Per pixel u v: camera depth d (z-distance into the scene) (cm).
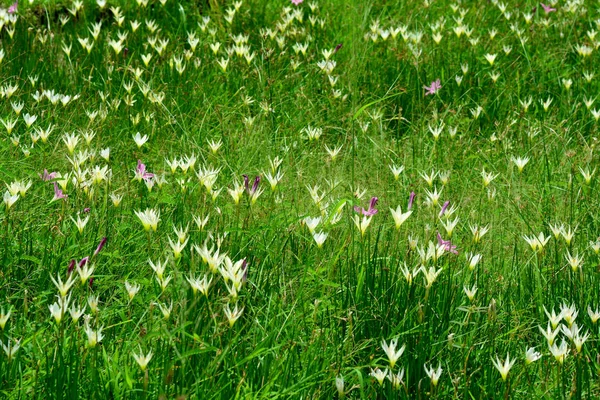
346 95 660
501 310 397
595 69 754
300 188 521
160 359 333
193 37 731
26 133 536
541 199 525
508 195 530
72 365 325
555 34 830
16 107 523
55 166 508
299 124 641
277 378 339
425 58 743
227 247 414
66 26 773
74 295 382
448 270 392
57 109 592
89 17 793
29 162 511
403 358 351
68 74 673
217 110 610
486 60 757
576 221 504
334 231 453
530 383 342
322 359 351
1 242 417
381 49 762
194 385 312
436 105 690
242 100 660
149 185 455
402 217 407
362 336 375
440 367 343
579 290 413
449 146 604
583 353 363
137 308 387
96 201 453
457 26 806
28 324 355
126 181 490
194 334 312
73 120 593
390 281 397
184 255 413
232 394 322
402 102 704
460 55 750
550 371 360
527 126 654
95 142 556
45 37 698
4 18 712
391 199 527
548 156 610
